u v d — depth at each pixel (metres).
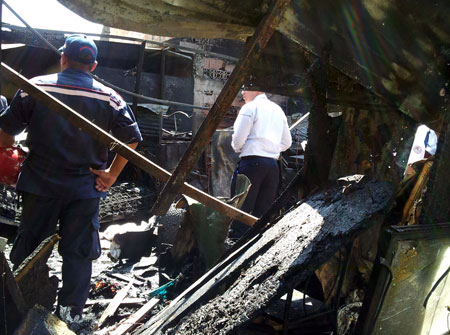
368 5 1.88
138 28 1.96
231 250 2.61
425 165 2.11
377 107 2.37
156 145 7.66
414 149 3.25
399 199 2.22
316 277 2.74
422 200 1.95
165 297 3.23
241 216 2.58
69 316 2.48
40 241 2.49
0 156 3.36
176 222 4.08
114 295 3.35
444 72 2.02
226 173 6.20
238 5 1.95
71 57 2.53
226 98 1.82
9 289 1.55
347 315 2.22
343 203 1.94
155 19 1.94
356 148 2.47
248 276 1.83
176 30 2.03
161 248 4.08
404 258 1.64
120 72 8.84
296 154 8.09
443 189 1.92
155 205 2.15
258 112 4.29
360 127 2.46
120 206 5.91
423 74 2.08
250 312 1.51
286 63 2.36
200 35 2.12
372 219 1.66
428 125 2.24
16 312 1.59
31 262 1.80
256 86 2.37
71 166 2.45
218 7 1.94
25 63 7.63
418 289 1.78
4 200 4.58
